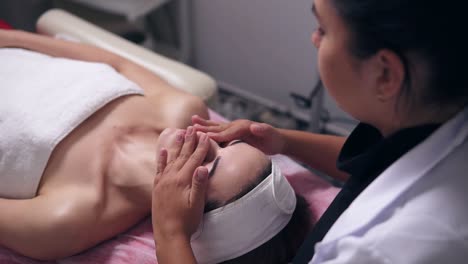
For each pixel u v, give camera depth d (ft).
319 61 1.77
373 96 1.73
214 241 2.70
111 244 3.20
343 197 2.24
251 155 2.85
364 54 1.61
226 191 2.71
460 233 1.60
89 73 3.68
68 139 3.34
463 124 1.71
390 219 1.70
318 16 1.71
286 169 3.75
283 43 6.47
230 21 6.89
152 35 8.02
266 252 2.78
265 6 6.33
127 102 3.59
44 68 3.76
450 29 1.48
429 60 1.55
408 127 1.81
